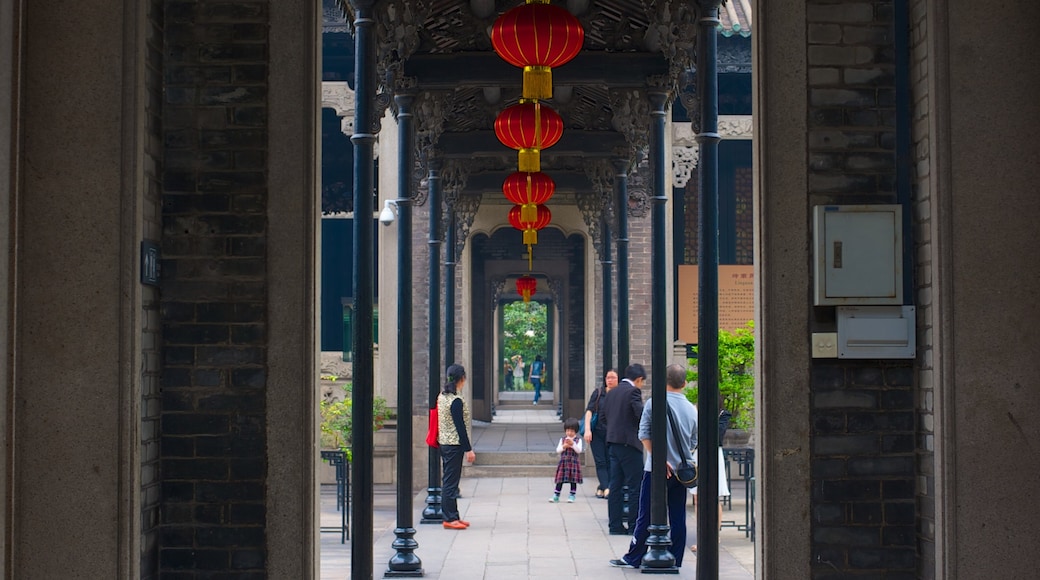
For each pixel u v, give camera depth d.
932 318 6.47
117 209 6.31
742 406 15.48
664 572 11.45
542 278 35.03
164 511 6.70
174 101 6.80
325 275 22.91
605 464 18.03
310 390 6.72
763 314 6.72
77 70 6.34
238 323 6.72
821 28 6.78
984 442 6.31
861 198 6.75
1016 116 6.39
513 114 10.97
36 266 6.30
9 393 6.20
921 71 6.62
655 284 11.45
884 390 6.70
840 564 6.64
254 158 6.77
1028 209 6.38
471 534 14.25
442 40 12.21
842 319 6.62
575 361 27.97
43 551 6.24
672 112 21.39
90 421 6.25
